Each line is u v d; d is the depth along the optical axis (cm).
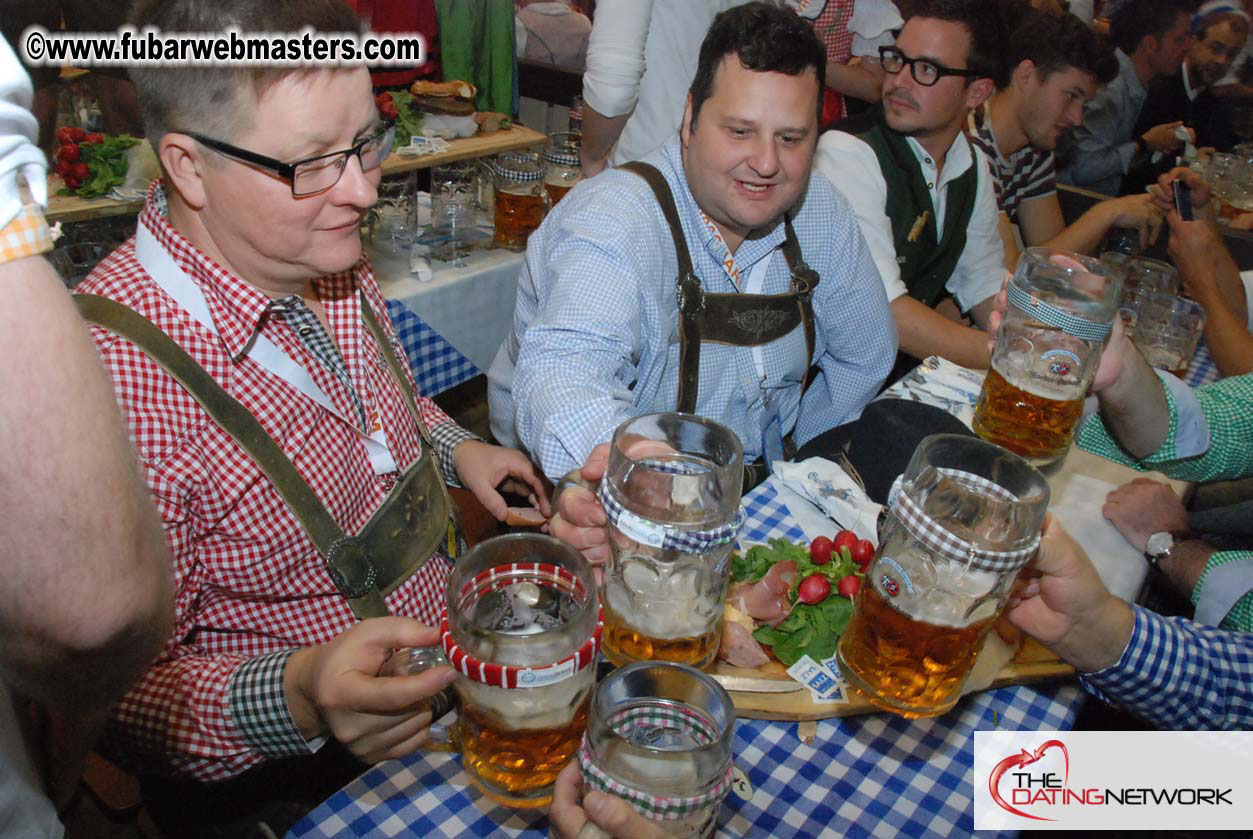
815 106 125
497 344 241
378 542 113
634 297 129
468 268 227
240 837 109
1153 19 328
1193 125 348
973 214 212
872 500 128
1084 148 349
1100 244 243
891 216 200
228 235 94
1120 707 98
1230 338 186
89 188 191
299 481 101
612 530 80
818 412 176
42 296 45
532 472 131
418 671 81
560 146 252
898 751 87
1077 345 123
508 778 73
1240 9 323
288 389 102
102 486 49
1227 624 118
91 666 56
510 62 346
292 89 86
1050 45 240
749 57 119
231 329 96
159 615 58
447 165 245
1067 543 87
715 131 124
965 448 82
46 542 48
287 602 108
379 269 218
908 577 75
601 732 61
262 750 95
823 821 80
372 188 97
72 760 78
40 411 45
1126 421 144
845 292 157
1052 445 131
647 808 61
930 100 187
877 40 341
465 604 73
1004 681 96
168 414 92
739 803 80
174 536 94
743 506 122
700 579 80
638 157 229
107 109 220
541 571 77
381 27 306
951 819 81
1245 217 249
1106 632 91
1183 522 127
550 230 145
